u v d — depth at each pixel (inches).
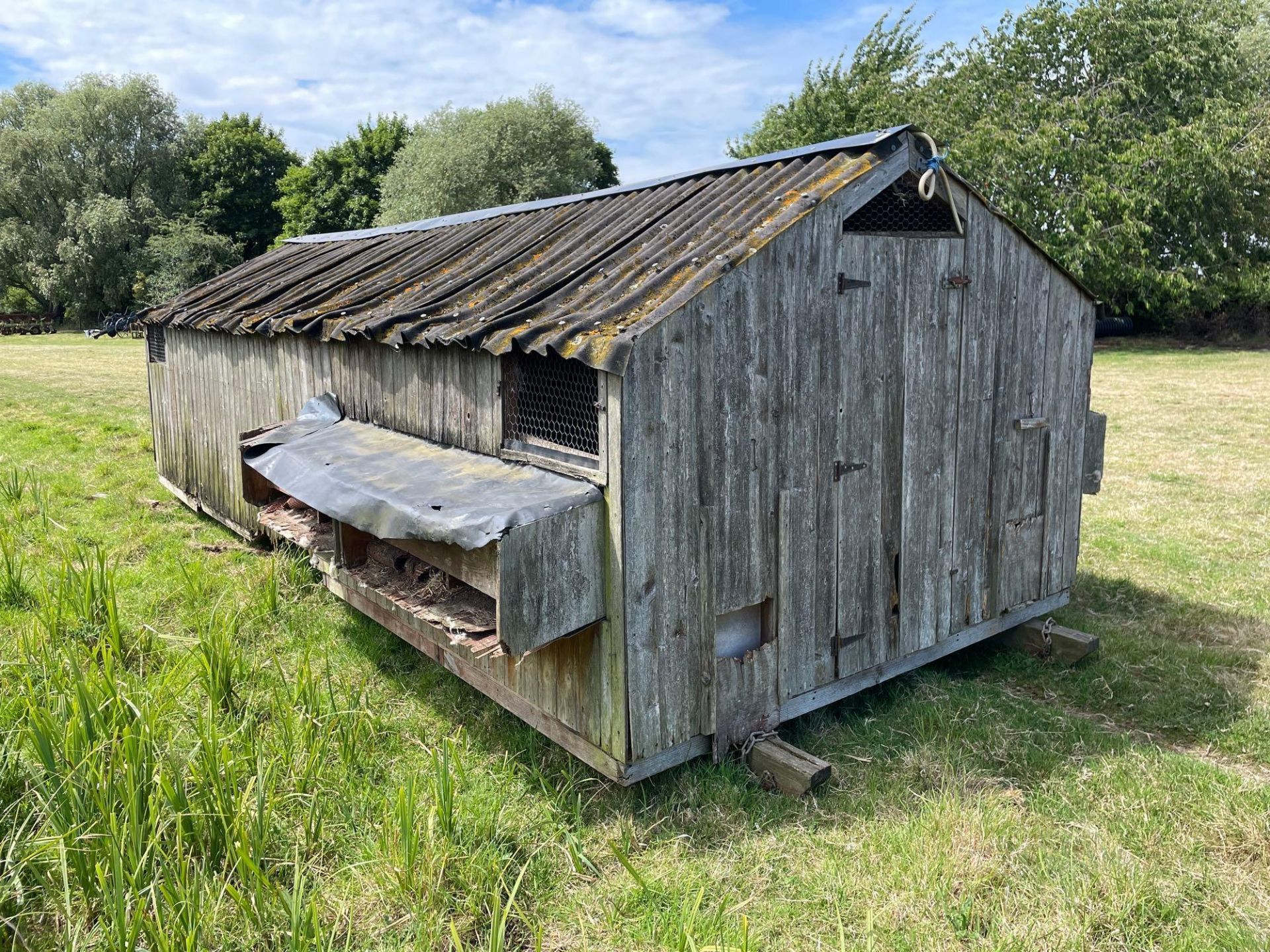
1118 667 274.2
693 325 192.4
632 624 191.5
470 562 195.8
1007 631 293.1
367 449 253.1
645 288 198.8
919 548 251.8
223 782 180.1
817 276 214.4
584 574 190.5
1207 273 1137.4
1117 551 381.1
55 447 546.9
